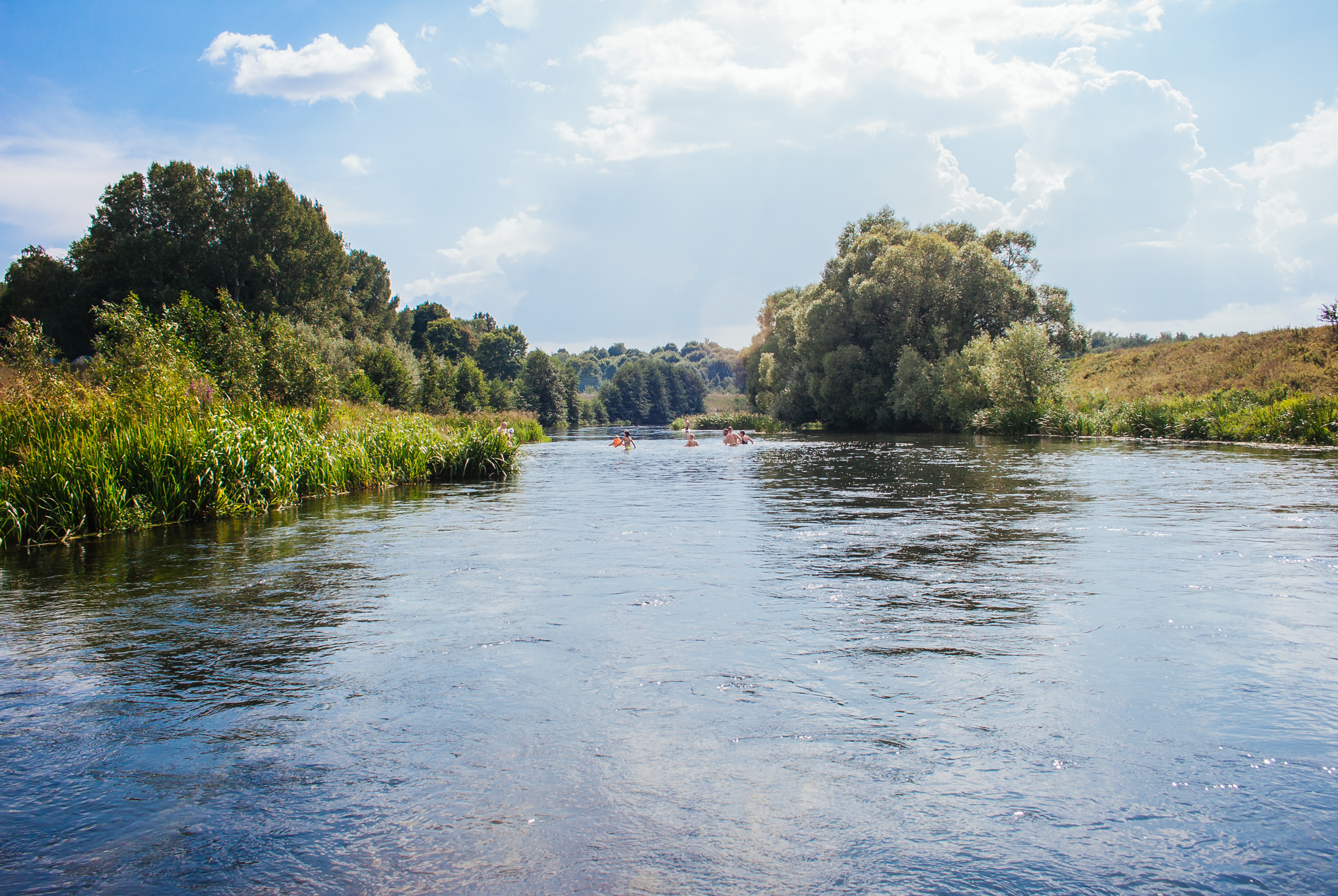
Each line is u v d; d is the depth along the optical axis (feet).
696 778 10.99
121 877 8.91
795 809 10.11
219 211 180.86
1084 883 8.45
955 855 9.03
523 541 31.42
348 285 232.12
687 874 8.73
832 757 11.59
